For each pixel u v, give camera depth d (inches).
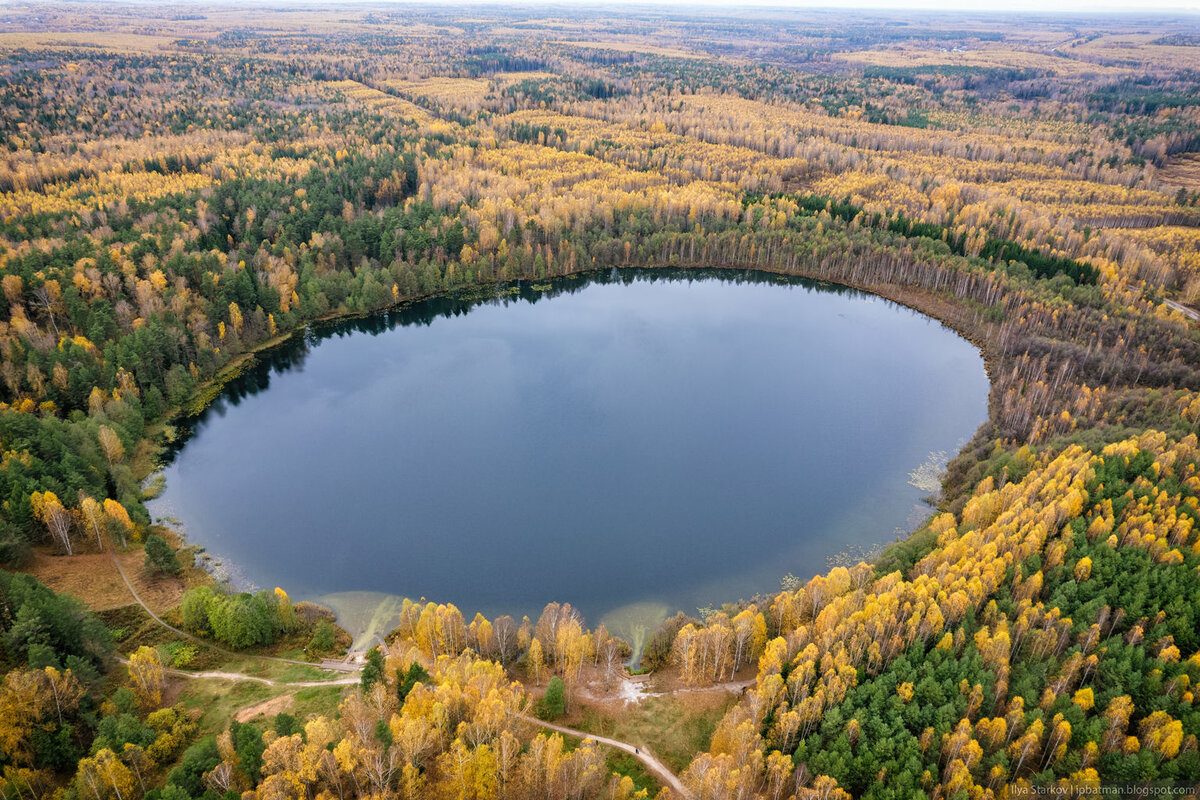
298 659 3587.6
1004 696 3065.9
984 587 3447.3
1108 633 3494.1
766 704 3051.2
